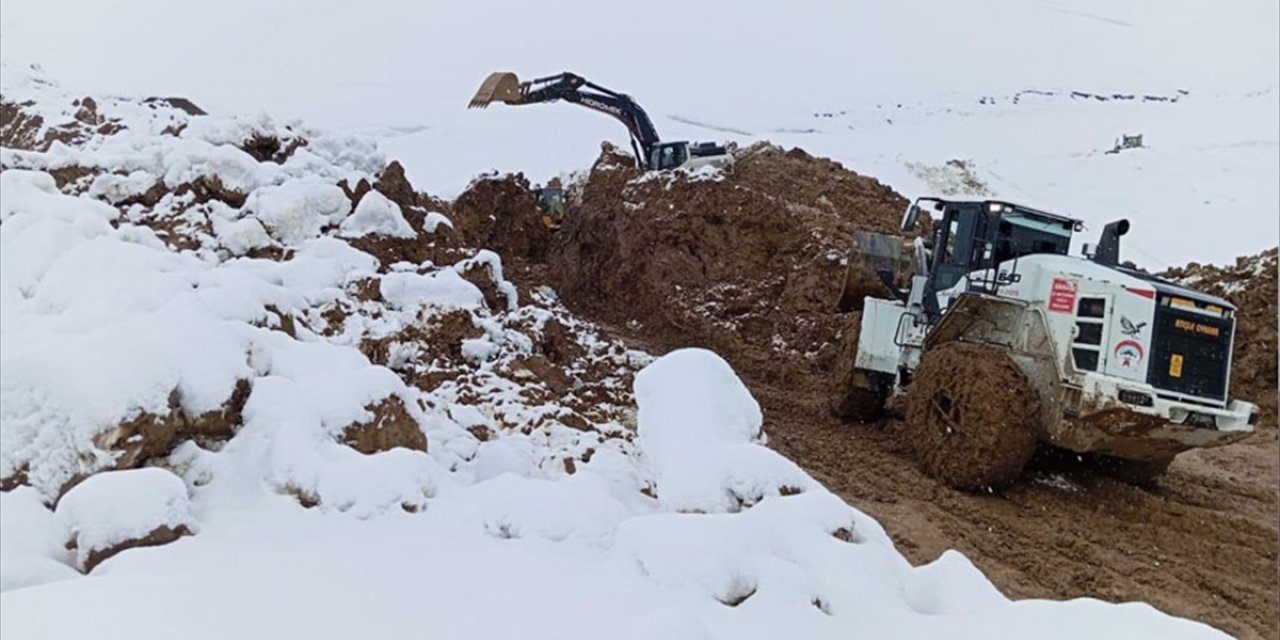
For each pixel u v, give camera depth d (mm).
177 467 3705
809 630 2873
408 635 2584
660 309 14289
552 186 22094
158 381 3777
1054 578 5820
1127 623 3004
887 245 10867
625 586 3074
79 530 3154
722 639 2754
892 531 6426
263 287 5496
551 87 18109
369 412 4355
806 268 13414
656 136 18531
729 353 12930
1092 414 6898
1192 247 23234
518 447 5473
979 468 7359
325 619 2619
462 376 7016
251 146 9023
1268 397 11555
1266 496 8297
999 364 7496
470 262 8938
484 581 3023
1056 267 7562
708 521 3340
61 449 3639
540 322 8945
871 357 9672
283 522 3500
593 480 4285
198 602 2633
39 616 2520
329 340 6707
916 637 2889
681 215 14820
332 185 8562
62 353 3859
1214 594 5695
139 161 7852
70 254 5008
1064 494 7570
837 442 8953
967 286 8266
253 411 4102
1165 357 6926
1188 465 9453
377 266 8047
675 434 4145
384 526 3557
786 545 3318
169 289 4734
